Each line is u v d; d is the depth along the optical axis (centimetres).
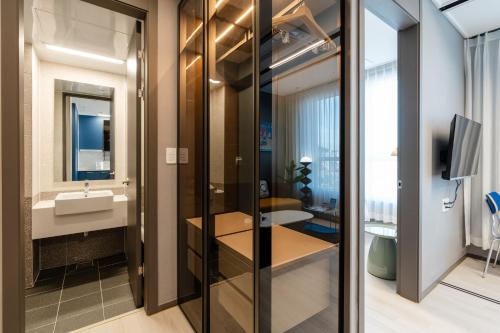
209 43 158
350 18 115
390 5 175
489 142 282
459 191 281
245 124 142
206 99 159
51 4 185
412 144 205
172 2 195
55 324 177
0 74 117
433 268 230
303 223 138
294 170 137
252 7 133
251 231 138
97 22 209
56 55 263
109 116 310
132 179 212
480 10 244
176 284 199
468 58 295
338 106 122
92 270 264
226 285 155
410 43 206
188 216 190
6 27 118
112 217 267
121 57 271
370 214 404
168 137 195
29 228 225
